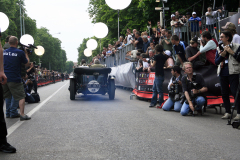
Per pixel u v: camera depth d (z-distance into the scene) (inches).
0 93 142.2
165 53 364.5
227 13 414.9
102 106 339.0
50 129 200.4
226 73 240.5
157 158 130.7
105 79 424.8
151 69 398.3
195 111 286.4
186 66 260.7
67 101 405.1
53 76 1433.3
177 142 160.7
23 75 347.3
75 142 161.6
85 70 410.0
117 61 708.0
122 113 277.9
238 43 236.1
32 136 178.9
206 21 376.2
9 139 171.6
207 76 293.9
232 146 151.8
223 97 248.8
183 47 334.0
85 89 414.3
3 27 308.7
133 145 154.2
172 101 295.6
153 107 328.2
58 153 139.6
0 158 132.6
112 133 184.7
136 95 437.4
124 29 1179.9
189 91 264.1
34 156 135.1
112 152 140.9
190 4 727.7
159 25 554.6
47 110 305.6
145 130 194.2
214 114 276.7
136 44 510.3
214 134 182.1
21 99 245.0
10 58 242.7
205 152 140.4
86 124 217.6
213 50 286.5
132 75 541.6
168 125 213.6
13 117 263.4
